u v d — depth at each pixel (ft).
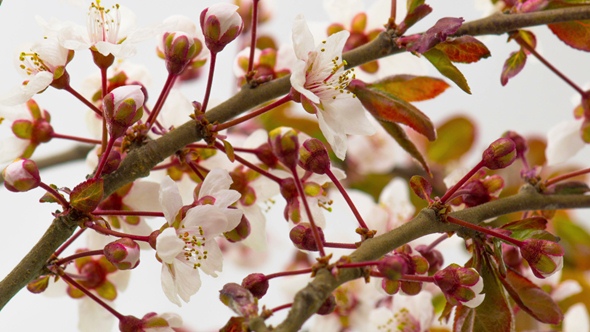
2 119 2.58
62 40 2.47
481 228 2.47
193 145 2.51
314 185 2.56
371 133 2.48
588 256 2.98
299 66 2.46
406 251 2.50
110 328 2.62
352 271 2.40
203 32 2.49
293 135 2.44
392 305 2.75
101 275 2.61
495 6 2.77
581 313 2.82
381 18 2.70
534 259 2.47
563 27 2.60
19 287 2.46
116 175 2.47
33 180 2.45
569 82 2.66
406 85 2.59
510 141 2.48
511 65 2.62
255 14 2.52
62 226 2.45
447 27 2.49
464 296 2.44
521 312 2.81
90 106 2.50
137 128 2.48
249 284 2.43
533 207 2.57
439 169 3.14
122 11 2.52
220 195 2.47
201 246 2.47
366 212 2.81
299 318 2.36
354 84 2.54
